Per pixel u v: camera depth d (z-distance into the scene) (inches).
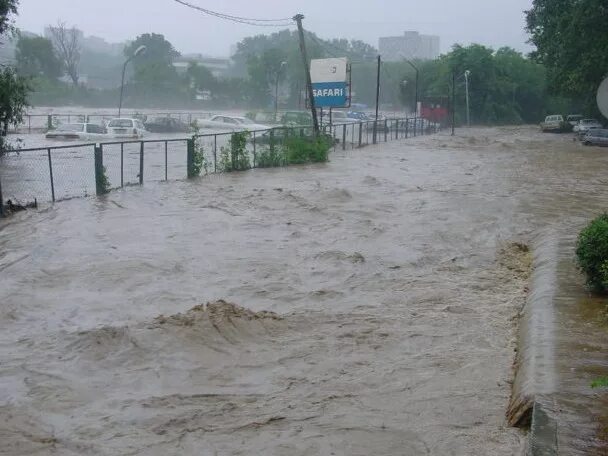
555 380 266.7
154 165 1127.6
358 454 236.7
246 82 3767.2
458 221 672.4
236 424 259.3
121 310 392.5
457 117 3289.9
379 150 1596.9
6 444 243.3
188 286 440.5
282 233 602.2
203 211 695.7
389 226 641.6
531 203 796.0
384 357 327.0
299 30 1412.4
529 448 215.2
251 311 383.2
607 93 330.3
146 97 3703.3
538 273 454.0
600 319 346.0
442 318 384.5
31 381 297.6
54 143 1446.9
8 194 780.6
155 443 245.3
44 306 399.2
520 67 3535.9
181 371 309.1
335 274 474.0
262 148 1314.0
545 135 2422.5
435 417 264.1
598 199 840.3
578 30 1852.9
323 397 282.8
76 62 4443.9
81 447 242.2
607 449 211.9
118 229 602.2
